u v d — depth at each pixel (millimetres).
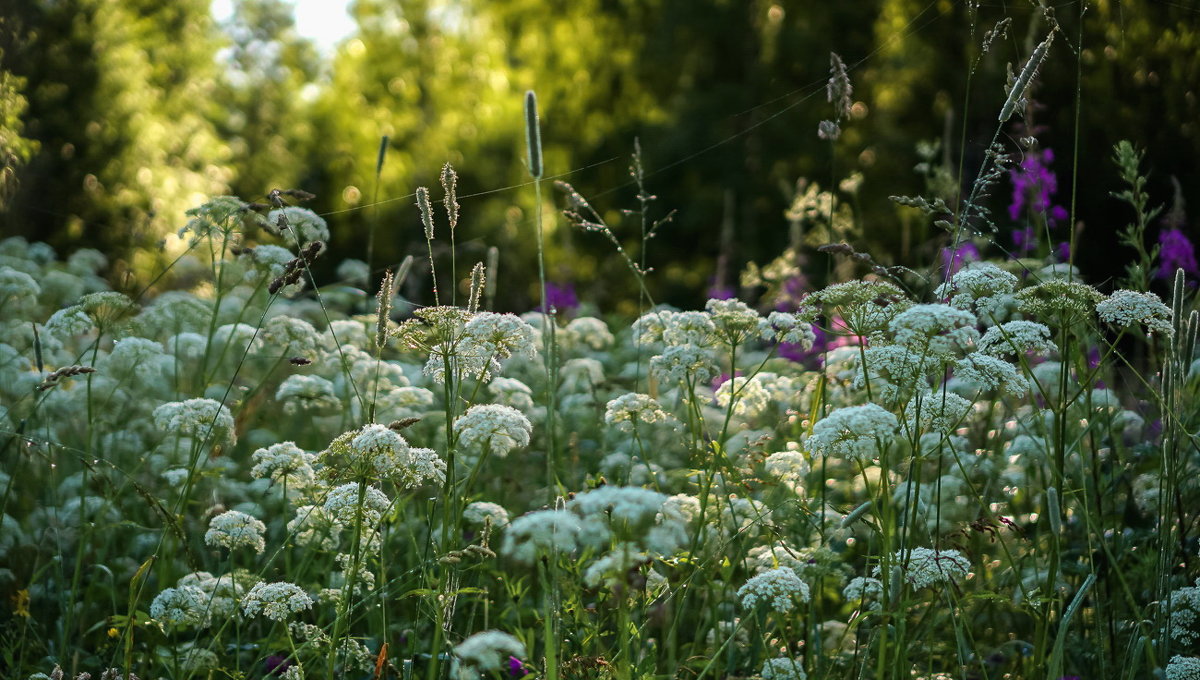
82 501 4828
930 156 7551
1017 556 5168
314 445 7371
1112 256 13938
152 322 7387
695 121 25219
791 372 8023
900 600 3971
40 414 6375
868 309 4156
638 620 4641
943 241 5387
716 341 4957
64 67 18859
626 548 3057
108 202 19250
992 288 4371
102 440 6383
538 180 3996
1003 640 5047
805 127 23922
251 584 4434
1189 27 9281
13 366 6730
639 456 6531
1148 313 4074
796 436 6316
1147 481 5539
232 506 6371
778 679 3857
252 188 32125
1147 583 4766
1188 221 10195
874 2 23594
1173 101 9867
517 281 23922
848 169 23219
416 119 35938
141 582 4559
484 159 31672
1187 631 4164
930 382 4688
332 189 35875
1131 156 5902
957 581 3840
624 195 26984
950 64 21125
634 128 27969
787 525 4953
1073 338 4590
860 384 4562
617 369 9992
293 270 4625
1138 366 6918
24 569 5527
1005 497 5816
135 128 19953
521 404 6570
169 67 24875
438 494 4035
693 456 4762
